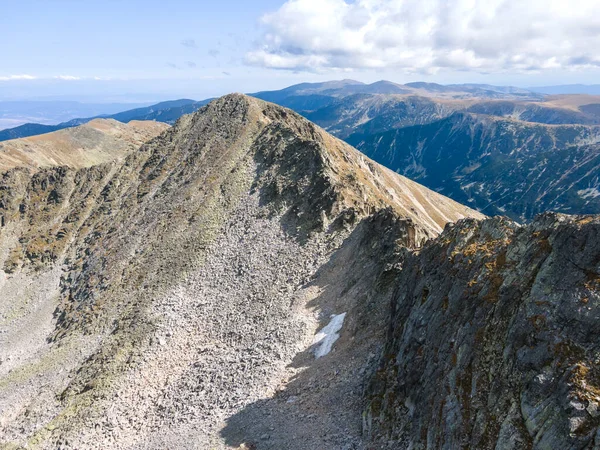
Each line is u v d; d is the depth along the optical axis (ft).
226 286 231.50
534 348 67.77
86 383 208.03
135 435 155.63
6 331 317.63
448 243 109.60
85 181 455.63
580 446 55.36
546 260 74.23
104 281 304.09
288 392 133.39
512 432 63.93
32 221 429.79
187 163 383.45
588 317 64.13
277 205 271.69
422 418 84.99
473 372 76.79
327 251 209.97
